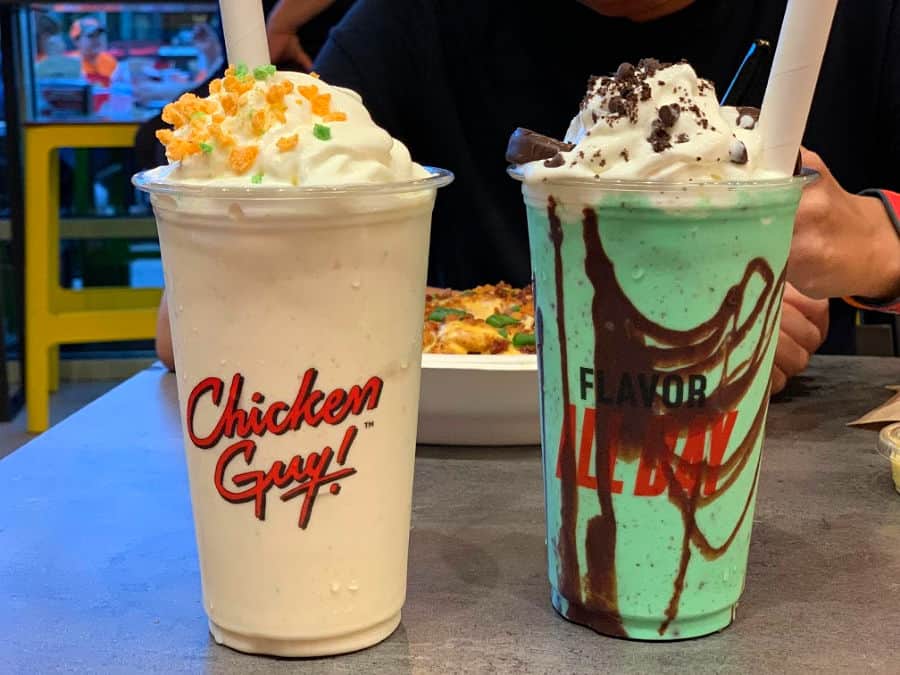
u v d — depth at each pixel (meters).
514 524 0.46
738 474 0.35
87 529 0.45
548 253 0.35
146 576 0.41
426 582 0.40
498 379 0.53
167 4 1.63
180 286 0.33
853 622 0.37
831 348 0.94
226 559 0.34
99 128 1.49
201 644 0.36
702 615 0.36
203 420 0.34
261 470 0.33
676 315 0.33
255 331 0.32
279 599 0.34
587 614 0.36
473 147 0.89
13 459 0.54
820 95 0.87
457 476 0.52
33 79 1.73
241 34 0.36
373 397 0.34
